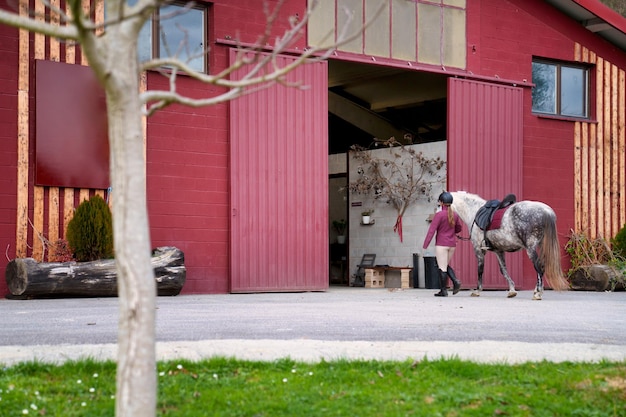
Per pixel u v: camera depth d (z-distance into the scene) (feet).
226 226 53.52
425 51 60.75
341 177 73.05
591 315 37.17
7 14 12.99
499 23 64.08
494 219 49.70
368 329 29.68
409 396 18.33
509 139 63.98
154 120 51.34
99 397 18.22
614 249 66.44
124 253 13.84
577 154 67.10
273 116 54.95
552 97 67.15
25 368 20.01
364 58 57.98
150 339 13.92
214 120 53.31
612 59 69.15
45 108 47.88
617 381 19.48
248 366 20.89
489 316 35.83
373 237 70.03
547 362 21.94
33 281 43.93
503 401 18.04
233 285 53.21
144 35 51.24
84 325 30.53
